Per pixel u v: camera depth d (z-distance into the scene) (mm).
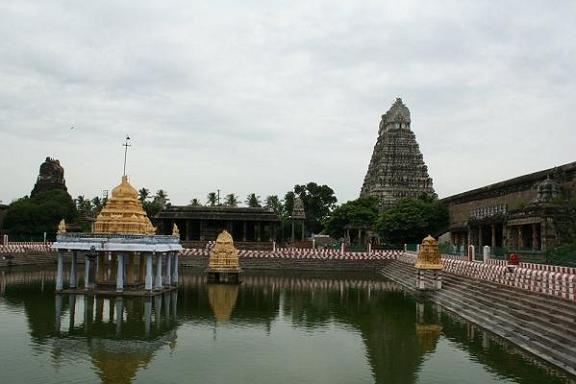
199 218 87500
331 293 47656
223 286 52031
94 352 24062
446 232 87250
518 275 31203
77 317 32219
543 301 27125
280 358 23688
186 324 31156
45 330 28422
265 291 48531
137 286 44906
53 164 110500
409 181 109375
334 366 22500
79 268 68562
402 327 31031
